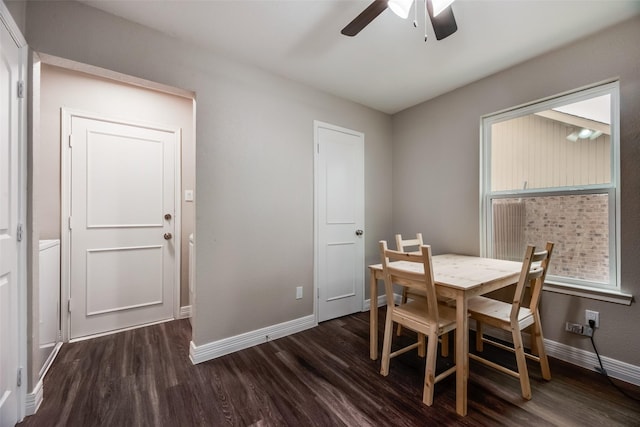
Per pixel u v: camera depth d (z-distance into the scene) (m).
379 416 1.48
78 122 2.39
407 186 3.25
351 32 1.56
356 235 3.09
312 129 2.71
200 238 2.05
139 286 2.67
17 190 1.39
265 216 2.39
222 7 1.67
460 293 1.55
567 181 2.09
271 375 1.86
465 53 2.14
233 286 2.21
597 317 1.86
